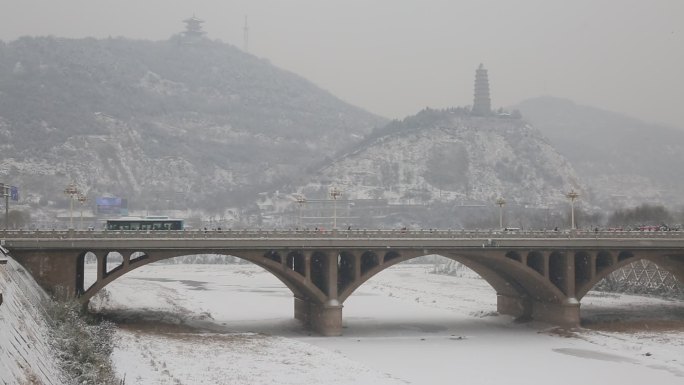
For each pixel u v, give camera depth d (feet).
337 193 452.35
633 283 593.42
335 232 407.23
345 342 385.70
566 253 433.07
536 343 388.57
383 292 635.25
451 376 310.86
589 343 387.14
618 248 436.76
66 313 313.32
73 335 280.10
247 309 510.17
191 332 385.29
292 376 290.76
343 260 435.94
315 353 339.36
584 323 439.22
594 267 437.58
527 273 430.20
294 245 395.34
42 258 364.38
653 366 333.42
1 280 259.19
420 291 638.53
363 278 409.90
